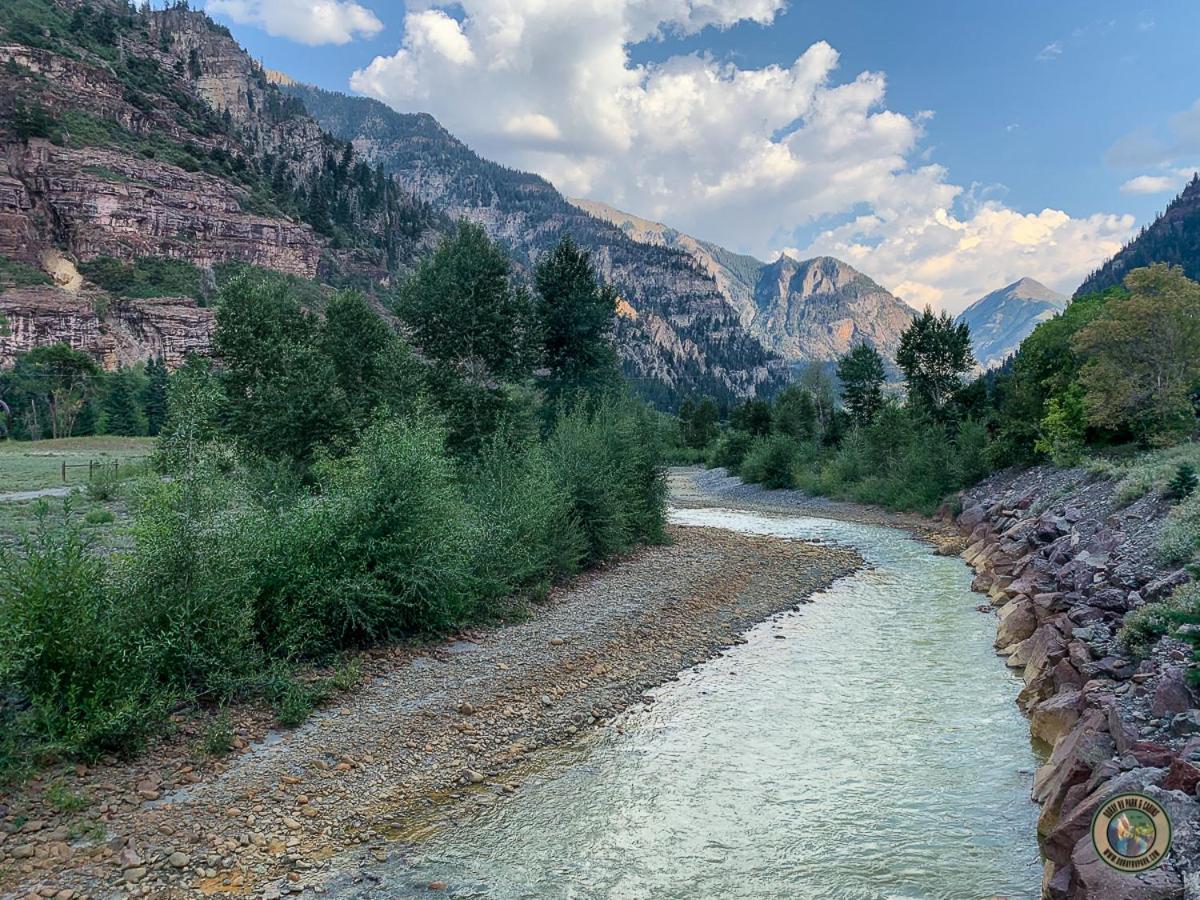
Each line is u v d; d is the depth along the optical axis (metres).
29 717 8.55
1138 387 29.70
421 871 7.48
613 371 39.22
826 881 7.29
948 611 18.81
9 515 24.53
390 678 12.69
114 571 10.62
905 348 55.66
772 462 56.16
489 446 25.19
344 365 29.94
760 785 9.40
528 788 9.35
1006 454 37.88
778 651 15.45
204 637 10.88
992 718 11.44
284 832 8.04
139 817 8.07
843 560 26.67
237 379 27.92
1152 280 28.98
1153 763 7.09
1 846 7.32
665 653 15.18
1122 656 10.99
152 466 12.34
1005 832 8.11
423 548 14.52
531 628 16.25
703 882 7.30
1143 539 16.53
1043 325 37.97
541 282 37.50
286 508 15.49
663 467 30.27
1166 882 5.48
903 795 9.05
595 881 7.32
